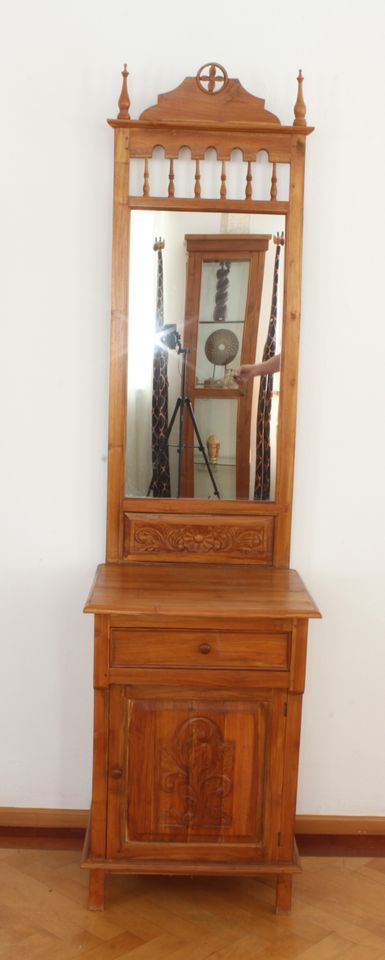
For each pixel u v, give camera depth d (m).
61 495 2.54
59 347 2.47
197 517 2.46
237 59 2.39
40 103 2.39
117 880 2.41
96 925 2.20
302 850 2.58
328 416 2.52
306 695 2.62
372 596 2.60
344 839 2.63
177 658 2.12
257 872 2.20
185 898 2.33
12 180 2.41
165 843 2.20
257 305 2.41
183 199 2.36
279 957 2.10
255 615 2.04
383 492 2.56
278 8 2.38
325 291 2.47
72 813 2.63
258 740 2.17
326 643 2.61
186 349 2.42
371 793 2.65
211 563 2.48
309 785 2.66
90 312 2.46
